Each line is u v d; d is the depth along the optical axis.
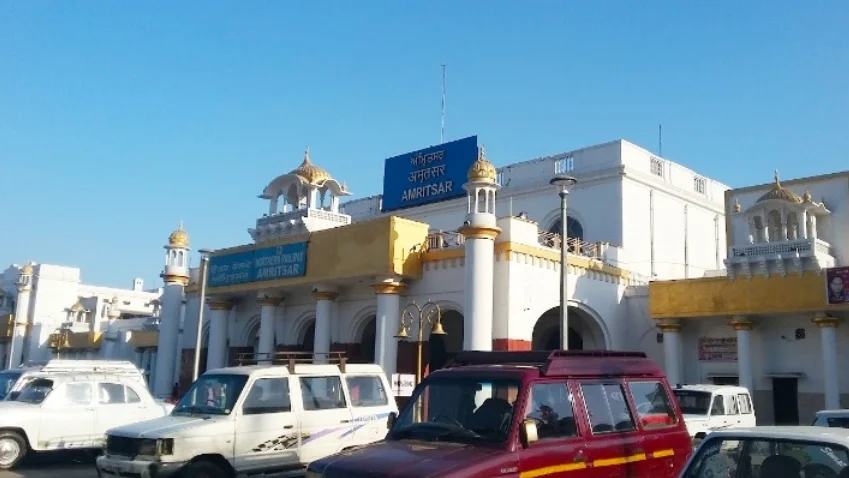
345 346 25.45
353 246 23.86
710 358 24.14
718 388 17.34
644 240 27.86
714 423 16.48
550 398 7.14
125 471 10.27
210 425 10.64
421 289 23.20
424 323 22.77
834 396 20.92
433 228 30.77
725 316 23.39
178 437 10.30
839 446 5.17
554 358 7.46
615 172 27.27
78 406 15.54
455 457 6.23
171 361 32.84
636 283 26.42
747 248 22.66
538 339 27.25
